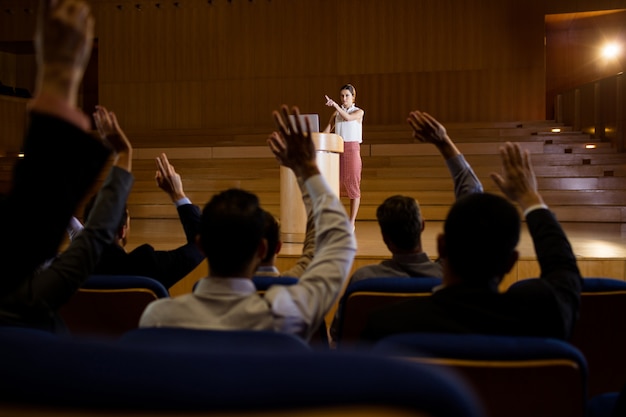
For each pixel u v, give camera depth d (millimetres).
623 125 9242
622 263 3791
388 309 1324
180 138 11516
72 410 454
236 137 11258
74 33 702
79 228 2551
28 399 456
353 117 5785
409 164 9383
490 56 12203
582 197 8203
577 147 9367
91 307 1999
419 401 450
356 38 12539
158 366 460
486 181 8883
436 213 8305
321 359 473
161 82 13117
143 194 8906
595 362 2055
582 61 13906
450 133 10625
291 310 1287
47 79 704
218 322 1270
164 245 4906
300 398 449
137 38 13180
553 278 1378
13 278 686
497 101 12188
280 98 12742
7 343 488
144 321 1312
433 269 2189
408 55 12406
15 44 13641
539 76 12094
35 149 683
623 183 8328
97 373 457
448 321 1264
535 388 1011
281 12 12742
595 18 12656
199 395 445
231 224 1296
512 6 12156
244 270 1339
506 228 1284
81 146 691
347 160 5816
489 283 1316
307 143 1528
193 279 3939
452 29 12305
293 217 4598
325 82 12609
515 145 1605
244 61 12859
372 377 458
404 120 12422
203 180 9383
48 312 1458
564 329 1299
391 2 12445
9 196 694
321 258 1408
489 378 998
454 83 12297
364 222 7973
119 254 2326
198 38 13008
